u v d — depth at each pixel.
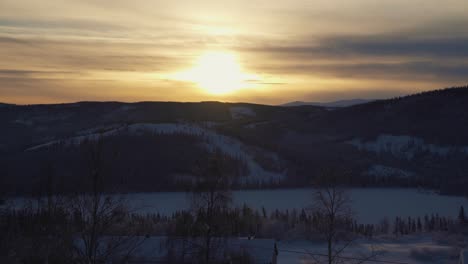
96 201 26.48
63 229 29.48
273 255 47.25
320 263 63.38
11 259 31.92
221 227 40.00
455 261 68.81
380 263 67.06
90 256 26.50
